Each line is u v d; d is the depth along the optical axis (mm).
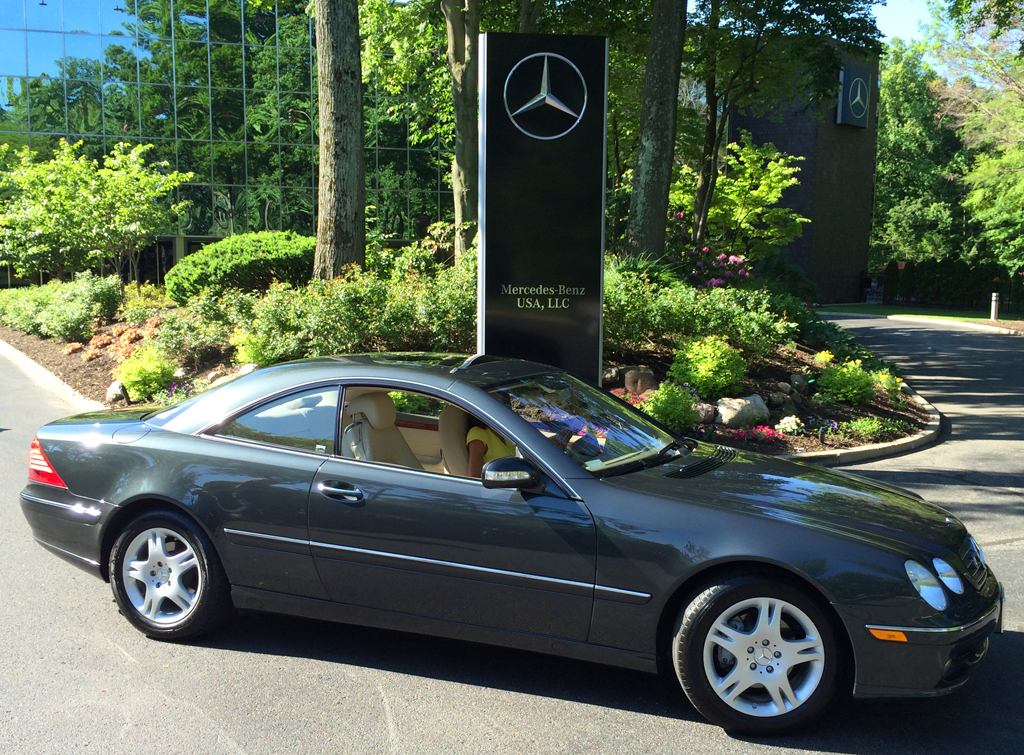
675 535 3541
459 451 4250
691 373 10523
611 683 3990
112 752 3312
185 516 4312
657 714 3682
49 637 4445
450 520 3814
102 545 4453
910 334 26828
